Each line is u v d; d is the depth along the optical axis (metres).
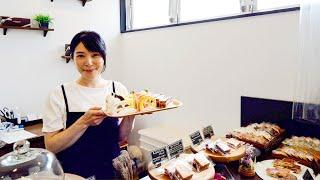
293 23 1.64
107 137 1.34
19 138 2.08
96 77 1.38
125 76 3.26
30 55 2.66
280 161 1.41
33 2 2.63
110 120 1.34
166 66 2.65
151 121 2.89
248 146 1.44
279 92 1.75
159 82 2.76
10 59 2.53
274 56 1.76
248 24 1.88
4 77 2.51
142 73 2.98
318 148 1.44
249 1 1.90
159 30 2.68
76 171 1.27
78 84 1.36
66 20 2.88
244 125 1.94
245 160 1.30
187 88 2.44
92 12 3.07
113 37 3.25
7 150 1.97
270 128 1.63
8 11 2.49
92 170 1.29
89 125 1.15
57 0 2.79
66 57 2.84
